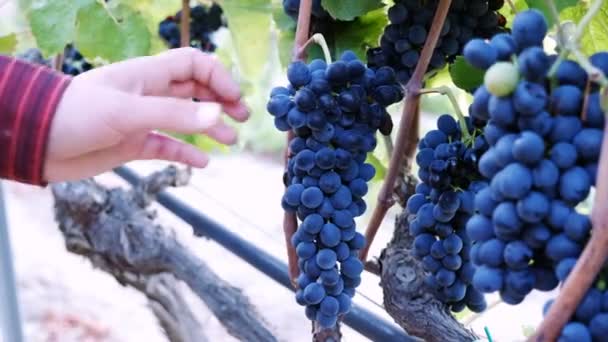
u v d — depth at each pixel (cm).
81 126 63
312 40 69
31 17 90
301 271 67
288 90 65
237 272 230
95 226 109
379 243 178
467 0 70
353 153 66
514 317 130
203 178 300
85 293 253
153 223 108
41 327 235
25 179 65
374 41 79
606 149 44
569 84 46
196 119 62
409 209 67
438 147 64
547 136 46
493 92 46
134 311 246
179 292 107
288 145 69
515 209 46
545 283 48
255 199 281
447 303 69
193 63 78
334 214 65
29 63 65
